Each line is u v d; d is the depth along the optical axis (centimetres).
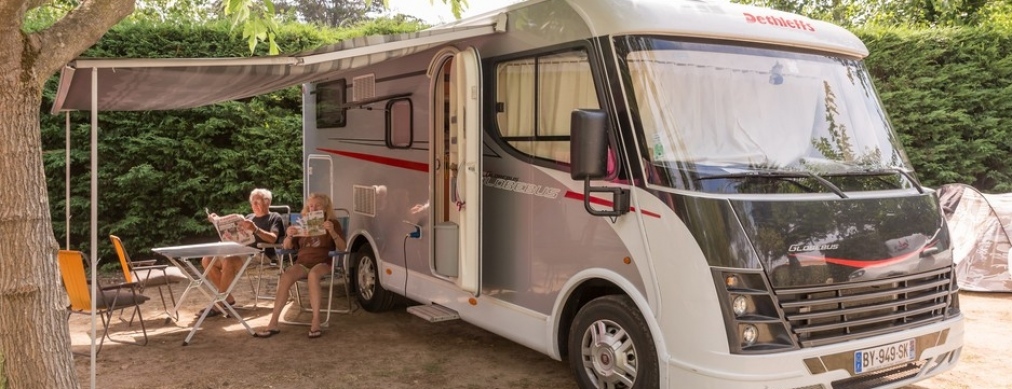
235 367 489
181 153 869
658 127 370
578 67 411
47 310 301
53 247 307
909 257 376
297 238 633
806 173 378
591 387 406
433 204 520
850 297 354
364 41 433
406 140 568
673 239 354
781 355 333
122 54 834
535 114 445
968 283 740
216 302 597
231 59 407
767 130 391
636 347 376
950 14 1431
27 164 293
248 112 894
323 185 713
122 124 848
